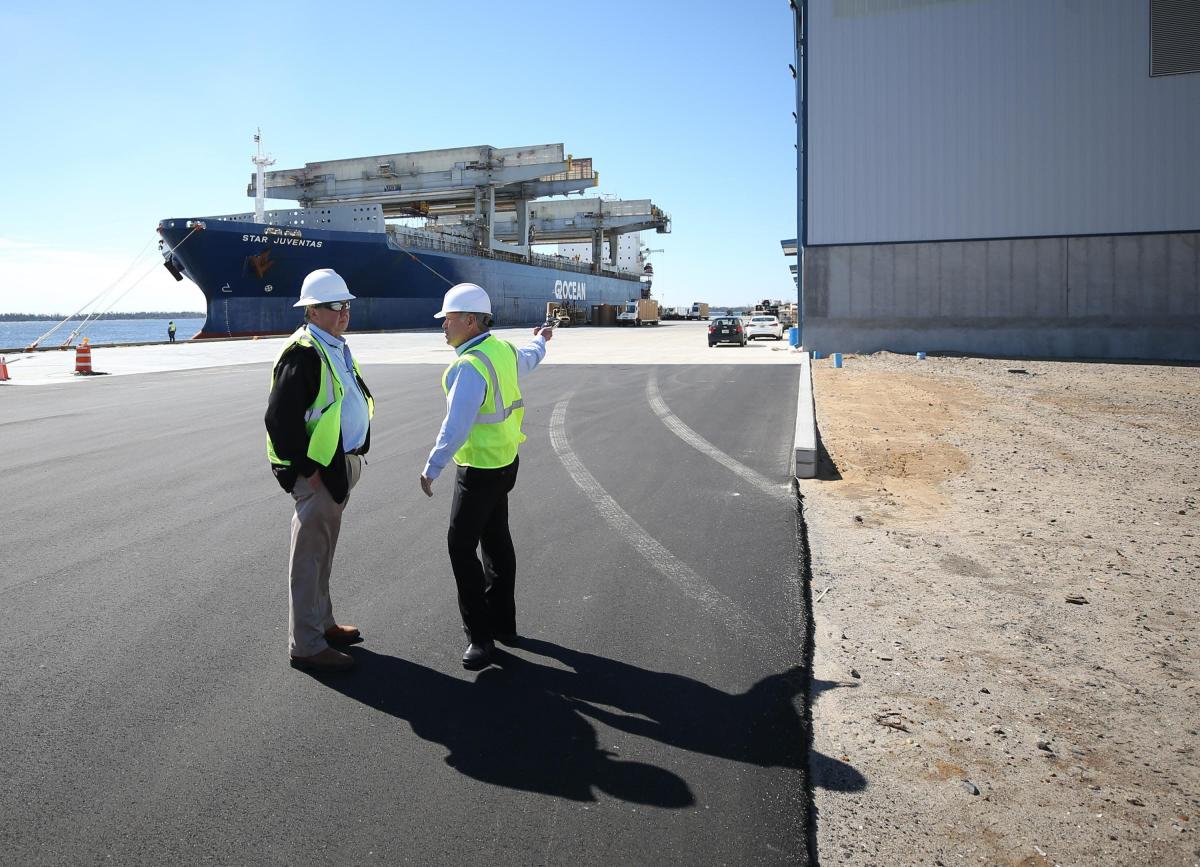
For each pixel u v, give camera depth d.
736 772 2.77
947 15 23.27
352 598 4.48
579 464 8.28
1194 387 15.77
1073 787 2.67
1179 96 21.92
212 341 36.47
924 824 2.48
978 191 23.50
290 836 2.43
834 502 6.73
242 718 3.15
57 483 7.52
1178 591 4.55
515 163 52.03
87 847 2.37
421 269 48.38
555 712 3.21
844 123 24.30
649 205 78.31
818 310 25.05
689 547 5.40
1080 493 7.04
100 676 3.50
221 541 5.59
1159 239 22.38
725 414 11.95
